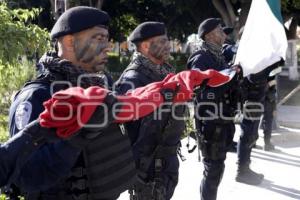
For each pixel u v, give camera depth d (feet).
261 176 17.48
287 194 16.35
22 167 5.18
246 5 50.90
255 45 14.51
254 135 16.94
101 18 6.23
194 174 18.44
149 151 9.43
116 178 6.35
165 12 69.21
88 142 5.23
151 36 9.77
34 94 5.95
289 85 40.40
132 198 9.78
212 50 12.94
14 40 11.66
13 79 12.07
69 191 6.13
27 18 12.50
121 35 78.18
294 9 56.39
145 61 9.82
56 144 5.24
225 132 12.92
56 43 6.47
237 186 17.12
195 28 70.49
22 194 6.04
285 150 22.38
